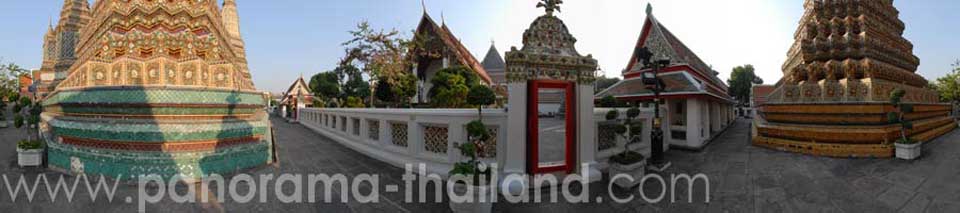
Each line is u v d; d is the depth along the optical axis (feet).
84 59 27.27
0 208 15.64
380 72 56.08
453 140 22.53
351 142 36.17
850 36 31.89
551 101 51.44
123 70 21.72
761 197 18.48
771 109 35.76
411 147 25.31
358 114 34.60
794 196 18.44
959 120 67.00
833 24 33.01
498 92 64.64
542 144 35.60
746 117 120.98
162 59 21.88
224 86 24.66
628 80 45.42
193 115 22.66
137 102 20.97
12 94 28.14
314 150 34.32
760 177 22.35
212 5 28.68
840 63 31.71
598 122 25.72
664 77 40.70
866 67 30.14
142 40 22.82
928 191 18.20
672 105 40.11
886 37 34.63
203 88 22.86
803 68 33.86
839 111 29.99
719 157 30.04
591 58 22.36
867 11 33.50
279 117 124.36
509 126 20.22
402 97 57.88
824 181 20.90
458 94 36.81
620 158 21.50
